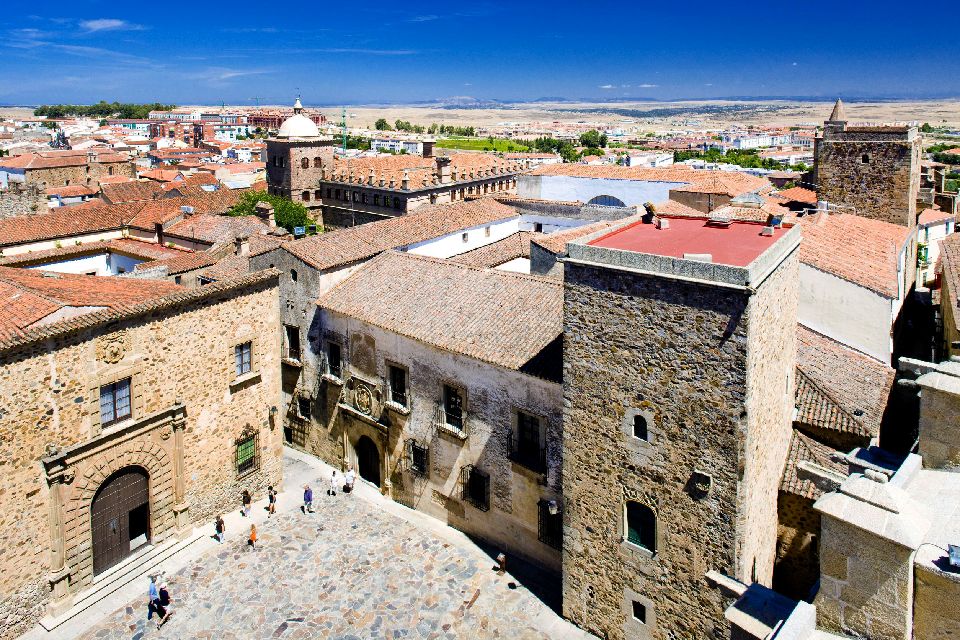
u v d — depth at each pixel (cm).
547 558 3444
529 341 3419
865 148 5434
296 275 4416
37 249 7238
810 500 2864
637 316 2566
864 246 4425
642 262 2503
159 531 3631
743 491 2441
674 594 2689
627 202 7619
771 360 2600
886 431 3394
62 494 3161
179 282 5753
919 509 1270
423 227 5441
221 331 3784
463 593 3297
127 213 8181
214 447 3838
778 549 3008
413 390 3878
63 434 3145
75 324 3105
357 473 4422
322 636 3034
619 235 2997
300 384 4572
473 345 3522
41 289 3388
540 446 3353
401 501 4116
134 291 3669
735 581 2497
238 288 3822
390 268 4369
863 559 1257
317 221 11662
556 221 6781
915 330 5291
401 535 3775
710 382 2427
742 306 2309
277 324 4088
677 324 2470
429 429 3847
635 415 2647
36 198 9738
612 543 2845
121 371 3341
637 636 2847
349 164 11644
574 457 2884
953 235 5331
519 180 8456
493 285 3894
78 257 6588
